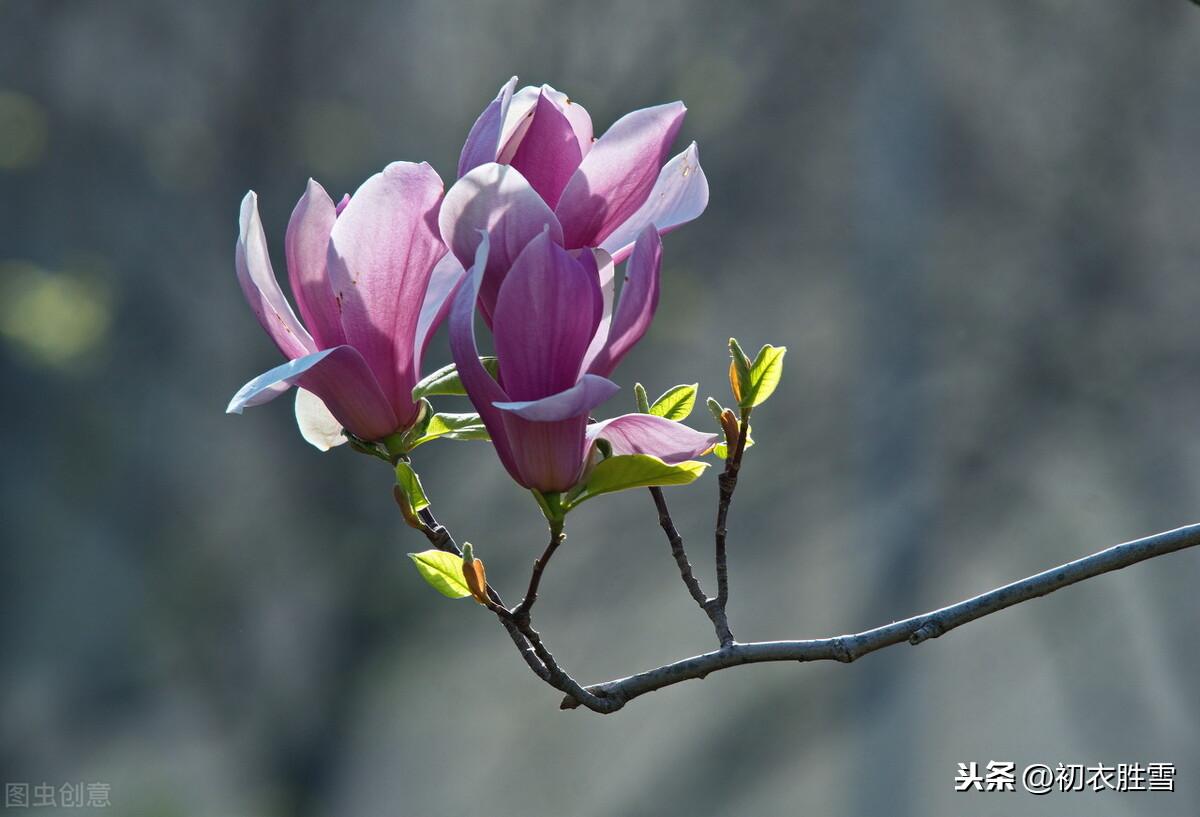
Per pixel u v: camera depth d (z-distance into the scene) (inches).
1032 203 522.9
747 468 591.2
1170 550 102.5
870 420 566.3
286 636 591.5
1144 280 518.3
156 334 555.8
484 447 548.4
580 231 85.8
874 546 587.2
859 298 554.6
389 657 571.2
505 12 494.3
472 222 81.2
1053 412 542.6
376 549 559.8
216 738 609.9
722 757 653.9
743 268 549.3
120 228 545.3
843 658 100.3
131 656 614.2
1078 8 499.5
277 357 560.1
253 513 581.9
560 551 574.9
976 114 523.5
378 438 91.6
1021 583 102.3
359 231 86.8
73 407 565.6
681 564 102.8
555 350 80.9
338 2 509.0
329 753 588.1
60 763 648.4
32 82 528.1
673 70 486.3
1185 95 500.1
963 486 564.4
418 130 521.7
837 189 541.3
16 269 514.6
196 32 518.6
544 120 87.0
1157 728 581.0
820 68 518.3
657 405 101.5
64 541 612.1
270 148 525.7
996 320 537.0
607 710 97.1
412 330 90.3
